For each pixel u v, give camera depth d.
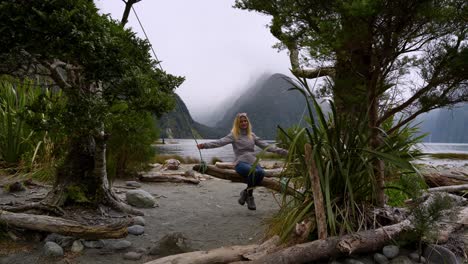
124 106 3.87
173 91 3.97
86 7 2.43
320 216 2.99
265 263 2.58
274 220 3.71
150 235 3.89
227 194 6.49
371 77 3.41
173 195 6.23
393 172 3.99
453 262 2.82
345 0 2.79
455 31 3.19
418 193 3.50
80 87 3.16
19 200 4.91
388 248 2.96
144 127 7.62
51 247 3.15
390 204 4.54
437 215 2.96
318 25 3.20
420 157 3.88
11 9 2.14
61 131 2.93
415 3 2.75
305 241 3.06
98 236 3.26
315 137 3.30
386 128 5.34
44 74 2.98
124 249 3.40
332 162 3.29
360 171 3.45
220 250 2.89
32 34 2.28
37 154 7.22
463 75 3.22
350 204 3.35
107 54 2.64
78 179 4.30
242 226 4.30
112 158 6.96
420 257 2.93
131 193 5.15
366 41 2.96
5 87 8.07
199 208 5.27
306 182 3.50
